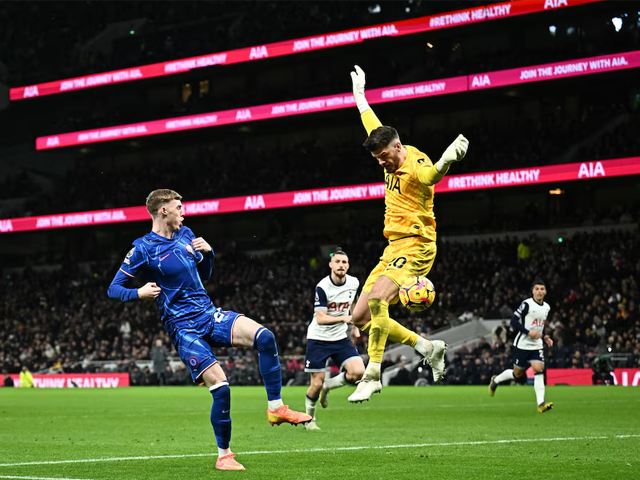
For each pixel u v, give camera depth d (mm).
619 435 9938
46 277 50344
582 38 40406
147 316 42406
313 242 45812
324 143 48094
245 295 43219
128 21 54250
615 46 38562
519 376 14961
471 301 36781
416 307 7504
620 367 29531
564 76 36094
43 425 13273
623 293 33375
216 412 6887
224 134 49688
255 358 35250
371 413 15234
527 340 14594
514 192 42906
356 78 8594
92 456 8156
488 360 31219
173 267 7109
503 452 8094
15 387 38156
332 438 10055
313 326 11781
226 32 49344
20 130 56500
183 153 53000
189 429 12078
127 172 52094
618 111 39156
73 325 43906
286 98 43125
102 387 36469
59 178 56062
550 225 39188
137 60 47469
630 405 16391
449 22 39594
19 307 47938
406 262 7566
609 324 31609
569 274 36500
